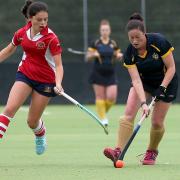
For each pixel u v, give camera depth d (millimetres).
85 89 62031
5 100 61812
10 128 40656
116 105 62312
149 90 24359
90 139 34250
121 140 23734
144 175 21453
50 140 33812
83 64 61844
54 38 23531
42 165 24188
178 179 20656
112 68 45062
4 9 64312
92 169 22906
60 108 59375
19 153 28188
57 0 64438
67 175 21484
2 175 21531
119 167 23234
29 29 23594
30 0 24031
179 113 52031
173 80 24047
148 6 64125
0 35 63969
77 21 64188
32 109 24547
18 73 24141
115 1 64188
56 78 23688
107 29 45562
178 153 28031
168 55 23391
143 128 40031
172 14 63969
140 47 23094
